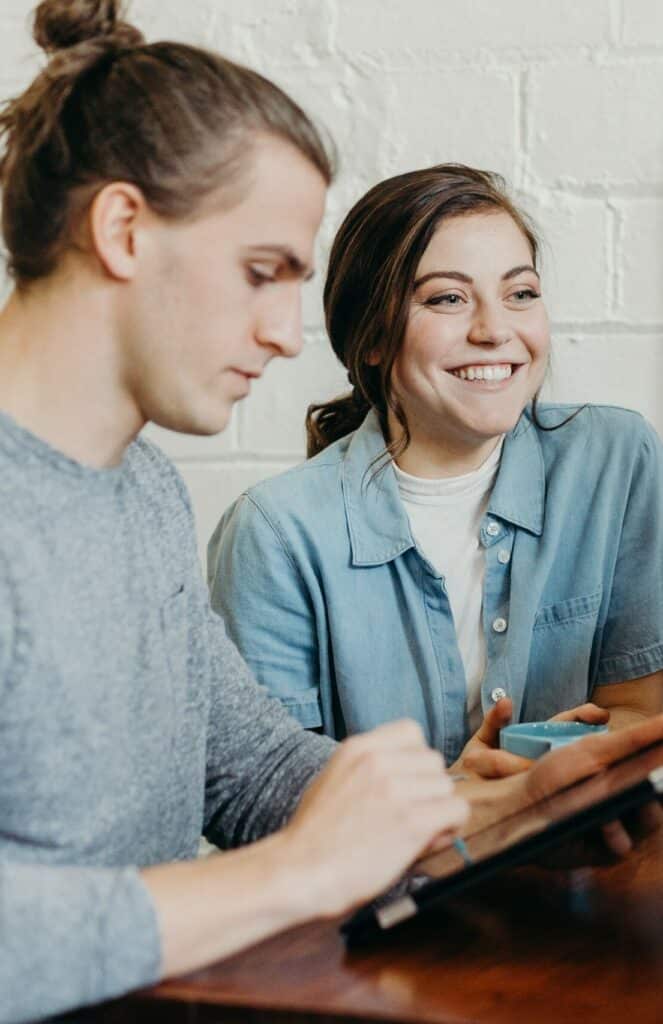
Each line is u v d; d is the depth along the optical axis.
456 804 0.76
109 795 0.83
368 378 1.41
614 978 0.72
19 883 0.69
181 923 0.69
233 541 1.40
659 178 1.54
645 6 1.53
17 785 0.78
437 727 1.38
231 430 1.64
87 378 0.83
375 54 1.58
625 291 1.56
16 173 0.84
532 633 1.39
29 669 0.77
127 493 0.91
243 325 0.83
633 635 1.42
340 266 1.40
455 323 1.32
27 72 1.64
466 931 0.79
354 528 1.38
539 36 1.55
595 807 0.74
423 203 1.33
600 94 1.55
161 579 0.92
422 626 1.38
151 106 0.81
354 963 0.74
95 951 0.68
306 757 1.02
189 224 0.81
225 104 0.81
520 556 1.39
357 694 1.38
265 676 1.39
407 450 1.40
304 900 0.71
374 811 0.74
